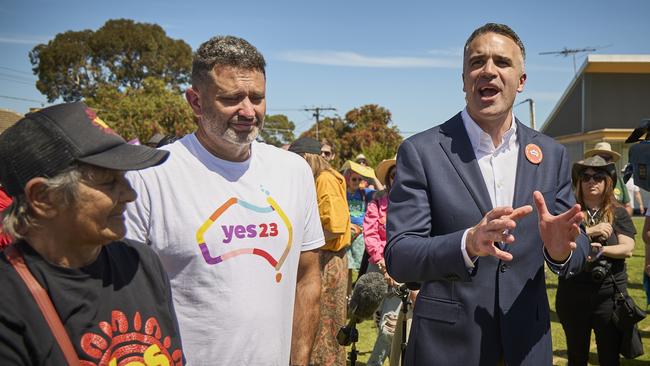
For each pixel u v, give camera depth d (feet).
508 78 7.75
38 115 5.07
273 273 7.23
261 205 7.32
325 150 28.32
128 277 5.47
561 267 7.28
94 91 180.24
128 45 181.57
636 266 34.60
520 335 7.48
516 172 8.02
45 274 4.88
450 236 7.02
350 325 10.64
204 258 6.89
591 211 15.31
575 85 93.66
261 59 7.34
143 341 5.30
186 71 191.93
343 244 14.97
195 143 7.32
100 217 5.10
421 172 7.86
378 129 158.20
